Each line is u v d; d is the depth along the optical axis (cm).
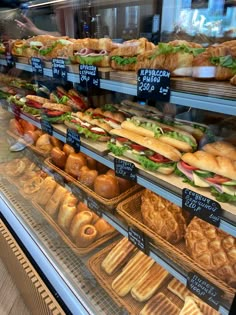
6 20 202
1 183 208
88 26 168
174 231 102
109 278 129
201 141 102
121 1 144
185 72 82
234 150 89
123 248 137
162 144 102
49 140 180
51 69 143
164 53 86
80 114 147
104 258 137
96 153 123
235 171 80
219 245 89
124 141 116
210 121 111
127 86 99
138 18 141
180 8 124
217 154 90
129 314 116
